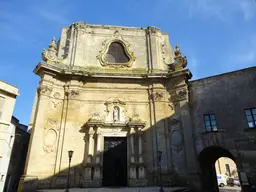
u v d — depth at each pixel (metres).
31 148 16.72
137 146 18.61
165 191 14.12
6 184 19.81
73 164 17.61
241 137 16.52
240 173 15.87
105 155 18.66
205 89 19.33
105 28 23.69
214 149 18.27
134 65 22.34
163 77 20.98
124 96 20.69
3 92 18.92
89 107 19.88
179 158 18.41
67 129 18.50
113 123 18.95
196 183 16.89
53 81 19.64
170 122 19.88
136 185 17.17
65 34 23.61
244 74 17.72
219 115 17.92
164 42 24.83
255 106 16.61
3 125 18.72
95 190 14.68
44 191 14.57
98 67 21.66
